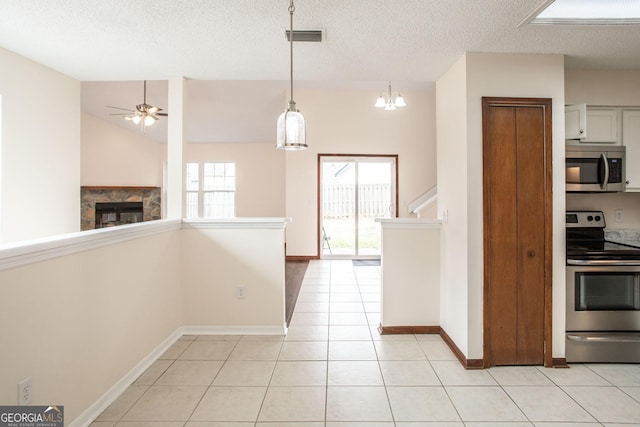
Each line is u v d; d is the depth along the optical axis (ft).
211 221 10.29
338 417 6.49
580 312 8.56
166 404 6.89
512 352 8.46
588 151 9.23
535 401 7.01
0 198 8.55
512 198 8.40
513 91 8.43
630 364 8.57
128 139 25.79
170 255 9.68
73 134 10.66
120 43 8.16
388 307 10.41
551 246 8.43
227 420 6.40
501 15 6.77
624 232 10.37
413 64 9.25
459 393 7.30
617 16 6.89
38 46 8.32
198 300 10.41
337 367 8.42
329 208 22.29
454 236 9.20
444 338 9.92
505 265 8.42
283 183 29.30
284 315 10.43
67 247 5.80
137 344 8.02
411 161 22.00
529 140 8.41
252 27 7.36
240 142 29.17
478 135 8.39
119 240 7.29
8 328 4.79
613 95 9.68
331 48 8.32
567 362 8.61
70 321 5.95
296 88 21.24
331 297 14.19
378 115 21.89
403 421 6.38
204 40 7.99
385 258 10.36
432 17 6.86
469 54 8.41
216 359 8.84
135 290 7.95
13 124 8.80
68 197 10.52
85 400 6.28
